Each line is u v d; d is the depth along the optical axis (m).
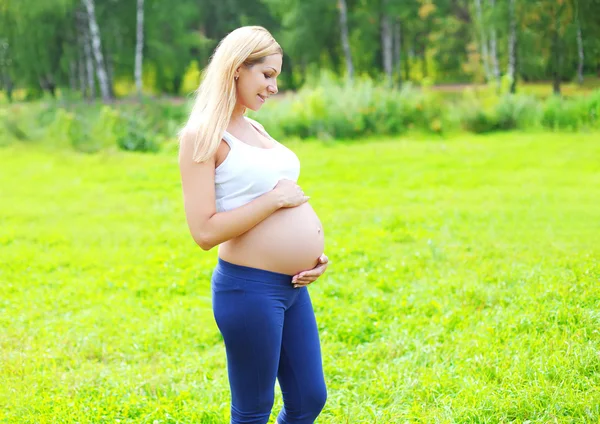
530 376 3.60
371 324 4.77
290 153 2.85
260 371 2.73
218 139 2.59
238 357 2.74
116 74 37.78
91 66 33.34
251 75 2.65
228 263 2.73
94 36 31.55
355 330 4.69
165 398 3.76
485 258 6.18
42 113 20.05
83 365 4.32
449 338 4.36
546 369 3.62
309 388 2.84
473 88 19.98
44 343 4.68
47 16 32.19
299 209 2.78
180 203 10.06
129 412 3.65
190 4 38.78
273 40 2.70
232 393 2.83
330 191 10.38
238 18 42.31
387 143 16.89
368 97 18.89
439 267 6.04
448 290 5.29
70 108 20.86
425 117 18.91
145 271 6.52
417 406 3.47
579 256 5.71
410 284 5.63
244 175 2.65
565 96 18.53
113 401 3.70
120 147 17.56
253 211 2.61
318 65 37.09
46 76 34.00
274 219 2.70
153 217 9.08
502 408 3.35
